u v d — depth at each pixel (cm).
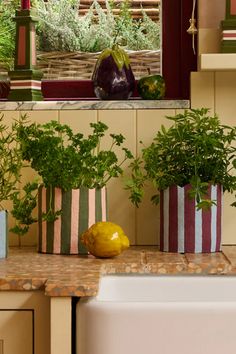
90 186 211
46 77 254
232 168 221
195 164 210
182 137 213
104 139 233
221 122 233
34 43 242
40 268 182
